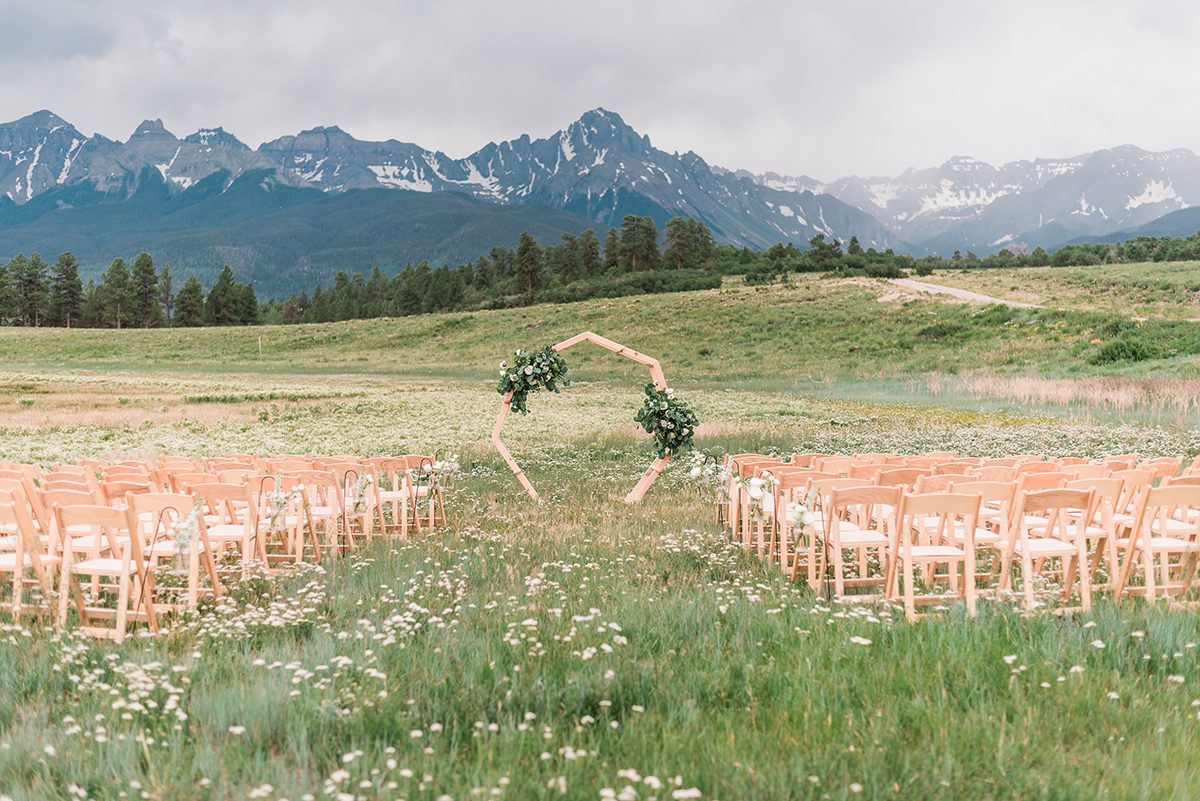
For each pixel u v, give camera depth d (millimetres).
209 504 9406
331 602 7133
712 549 9516
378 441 25047
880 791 3637
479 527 11367
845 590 8141
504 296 140125
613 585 7477
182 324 145375
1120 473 8609
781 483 9266
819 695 4578
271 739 4391
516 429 28344
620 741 4109
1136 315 63438
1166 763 3809
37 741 4270
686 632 5922
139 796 3723
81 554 8125
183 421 30984
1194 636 5363
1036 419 27453
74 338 103188
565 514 12289
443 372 73375
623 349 14227
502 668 5133
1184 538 7859
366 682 4961
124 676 4984
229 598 7039
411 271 177625
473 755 4074
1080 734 4184
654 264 145375
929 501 6422
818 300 89500
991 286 93250
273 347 96438
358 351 91688
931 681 4766
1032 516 9328
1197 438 20906
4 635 6188
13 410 34812
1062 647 5207
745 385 52781
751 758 3875
